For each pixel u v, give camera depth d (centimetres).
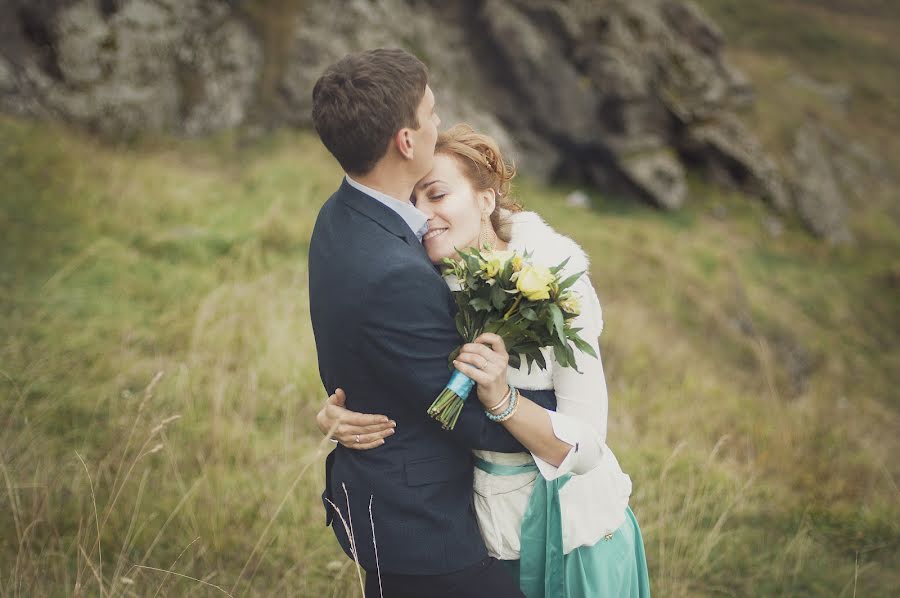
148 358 486
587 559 204
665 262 1099
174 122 1002
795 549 380
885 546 394
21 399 404
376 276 178
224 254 672
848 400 890
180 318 535
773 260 1360
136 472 360
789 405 623
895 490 464
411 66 182
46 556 289
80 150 796
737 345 973
